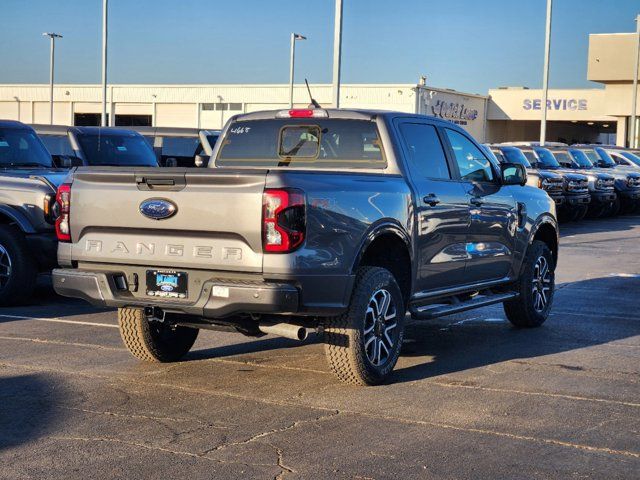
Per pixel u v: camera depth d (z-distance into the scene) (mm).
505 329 9438
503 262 8812
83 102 68875
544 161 26781
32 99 69812
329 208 6270
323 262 6211
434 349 8328
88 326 9172
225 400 6367
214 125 67250
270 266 6020
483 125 68375
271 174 6020
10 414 5961
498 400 6441
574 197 24984
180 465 4992
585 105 67062
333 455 5184
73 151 15195
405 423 5840
